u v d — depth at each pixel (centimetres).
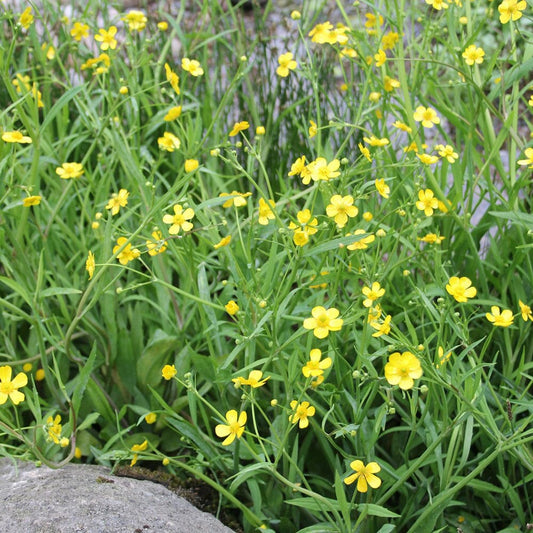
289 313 72
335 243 66
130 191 85
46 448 70
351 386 70
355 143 94
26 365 76
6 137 71
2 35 93
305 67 79
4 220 75
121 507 64
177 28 90
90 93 89
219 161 95
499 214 73
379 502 66
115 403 78
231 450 71
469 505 73
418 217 74
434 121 77
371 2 82
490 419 63
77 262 84
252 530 70
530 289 79
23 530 61
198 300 68
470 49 77
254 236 75
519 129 120
